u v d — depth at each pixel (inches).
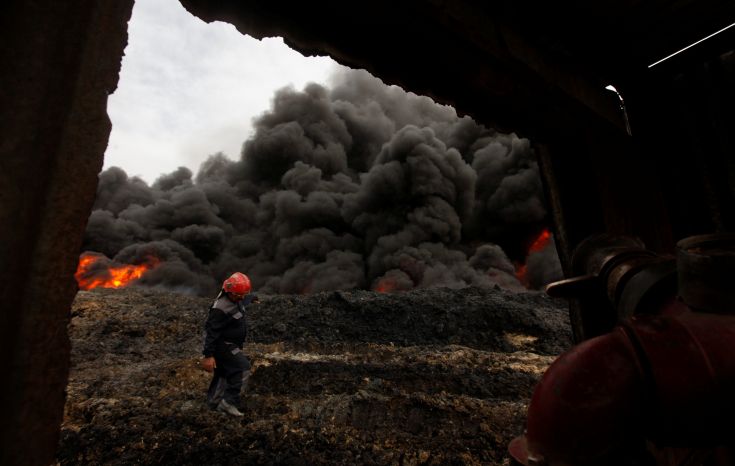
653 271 48.5
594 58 83.0
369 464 123.8
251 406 169.5
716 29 82.7
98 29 23.1
